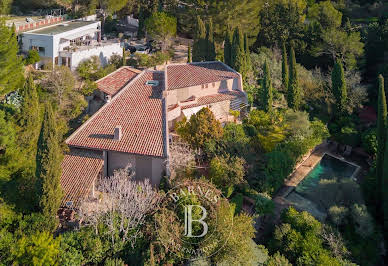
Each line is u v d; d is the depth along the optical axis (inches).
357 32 3038.9
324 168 1984.5
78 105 1801.2
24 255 1008.2
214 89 2155.5
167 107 1779.0
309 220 1398.9
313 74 2844.5
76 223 1233.4
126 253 1143.0
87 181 1371.8
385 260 1454.2
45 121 1117.7
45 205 1139.9
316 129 2057.1
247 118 1978.3
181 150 1514.5
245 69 2378.2
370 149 2079.2
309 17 3555.6
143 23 3063.5
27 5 3196.4
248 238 1200.2
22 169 1278.3
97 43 2492.6
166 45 2785.4
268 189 1555.1
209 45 2444.6
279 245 1342.3
